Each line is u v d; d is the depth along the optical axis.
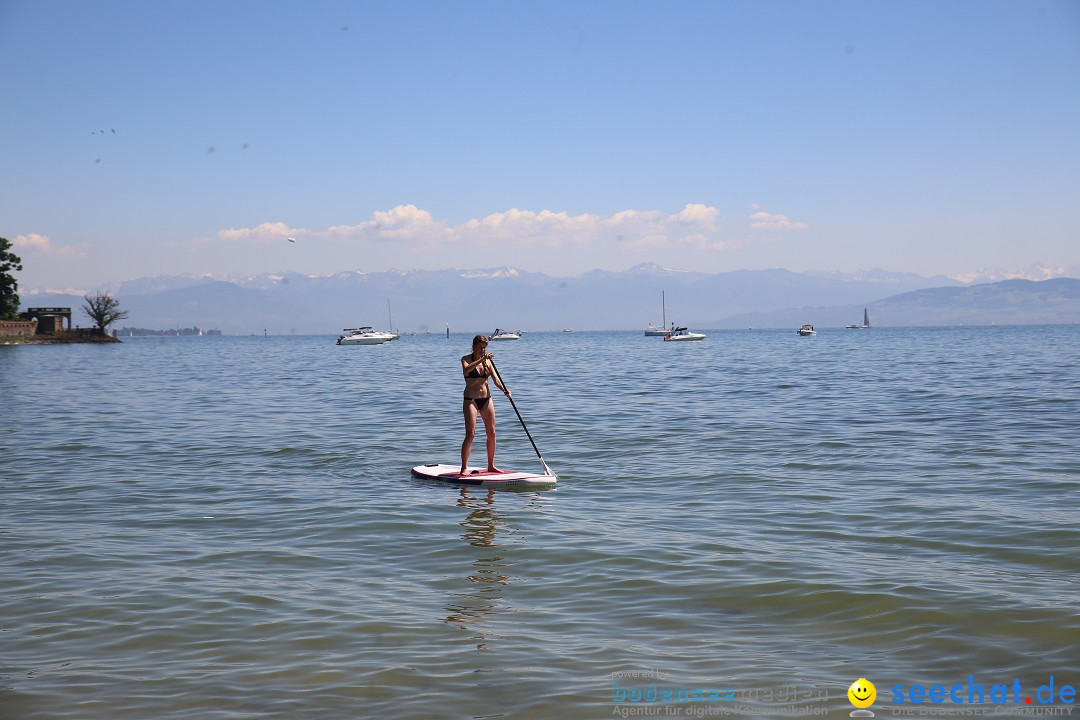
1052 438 15.10
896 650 5.41
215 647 5.55
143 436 17.19
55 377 42.28
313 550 8.11
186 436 17.16
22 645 5.61
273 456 14.39
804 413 20.20
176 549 8.16
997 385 27.70
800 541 8.23
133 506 10.24
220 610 6.29
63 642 5.66
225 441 16.33
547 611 6.26
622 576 7.10
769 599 6.44
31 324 126.38
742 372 40.06
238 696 4.80
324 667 5.21
